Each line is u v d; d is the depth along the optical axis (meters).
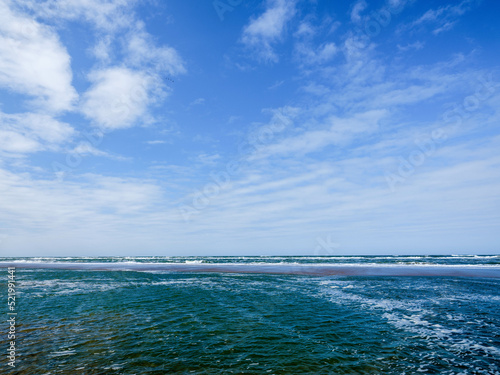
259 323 10.13
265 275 26.75
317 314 11.41
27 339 8.41
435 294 15.74
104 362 6.79
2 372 6.22
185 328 9.52
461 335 8.81
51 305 13.05
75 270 33.62
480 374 6.22
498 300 14.05
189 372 6.25
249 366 6.56
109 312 11.75
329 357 7.10
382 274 26.67
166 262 53.59
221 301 14.00
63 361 6.83
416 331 9.20
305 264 42.22
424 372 6.30
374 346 7.88
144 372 6.25
